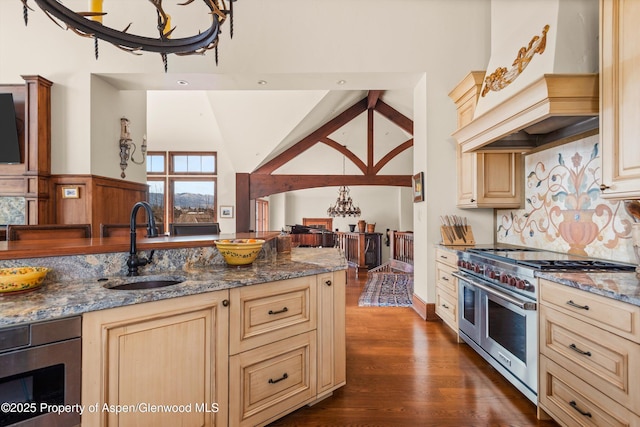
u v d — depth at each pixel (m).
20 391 1.05
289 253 2.64
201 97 7.11
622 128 1.52
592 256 2.22
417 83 3.69
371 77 3.54
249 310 1.55
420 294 3.65
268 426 1.70
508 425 1.73
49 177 3.31
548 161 2.66
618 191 1.54
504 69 2.30
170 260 1.76
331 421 1.76
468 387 2.10
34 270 1.31
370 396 2.00
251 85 3.73
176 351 1.33
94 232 3.41
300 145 7.52
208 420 1.42
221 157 7.97
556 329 1.63
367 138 8.23
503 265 2.10
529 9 2.15
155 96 7.04
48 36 3.36
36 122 3.19
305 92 5.90
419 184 3.57
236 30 3.38
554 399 1.65
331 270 1.93
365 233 9.04
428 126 3.42
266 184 7.58
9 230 2.19
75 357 1.11
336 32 3.40
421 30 3.43
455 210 3.42
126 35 1.79
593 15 1.88
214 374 1.43
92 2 1.74
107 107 3.68
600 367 1.36
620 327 1.27
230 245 1.81
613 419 1.30
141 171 4.57
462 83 3.01
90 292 1.27
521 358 1.91
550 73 1.79
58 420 1.08
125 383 1.20
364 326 3.25
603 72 1.62
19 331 1.01
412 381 2.17
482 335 2.35
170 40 1.89
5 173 3.22
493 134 2.37
